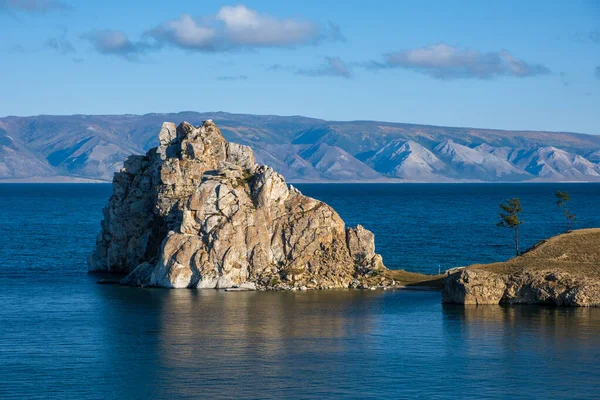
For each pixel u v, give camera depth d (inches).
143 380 3501.5
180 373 3602.4
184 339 4210.1
